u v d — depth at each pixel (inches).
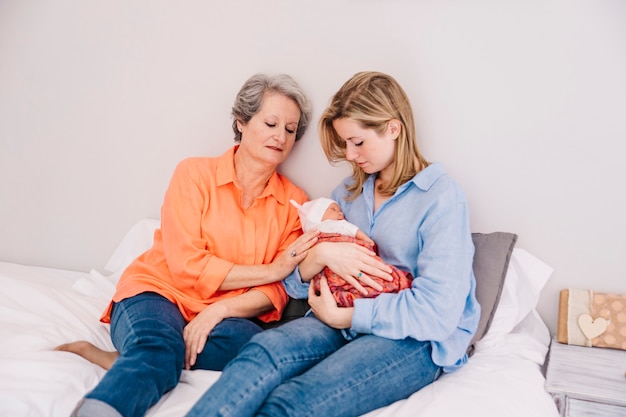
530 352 64.5
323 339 56.7
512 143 71.4
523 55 70.0
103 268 95.1
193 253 68.4
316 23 78.4
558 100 69.2
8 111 97.0
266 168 72.6
